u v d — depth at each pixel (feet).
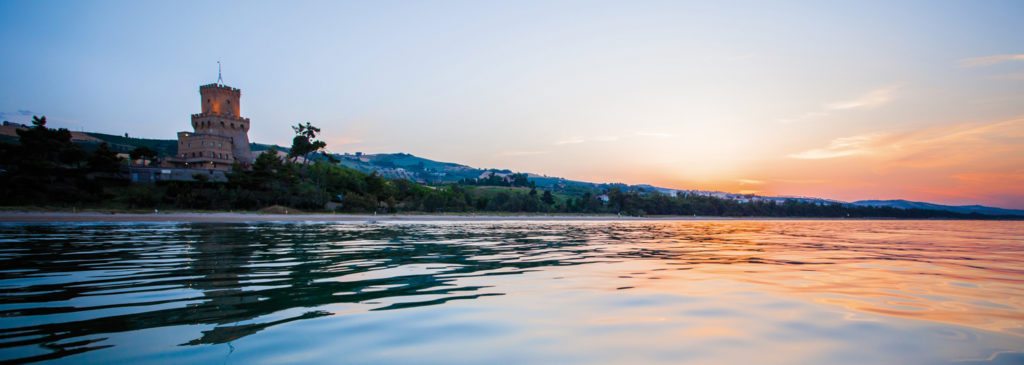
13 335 16.02
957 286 28.32
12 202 210.18
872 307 21.65
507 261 43.37
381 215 274.98
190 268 35.94
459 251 55.01
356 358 14.01
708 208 576.20
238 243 64.39
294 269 35.81
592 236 100.42
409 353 14.57
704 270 36.55
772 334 16.93
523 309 21.08
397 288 26.96
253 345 15.19
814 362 13.76
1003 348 15.10
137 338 15.85
